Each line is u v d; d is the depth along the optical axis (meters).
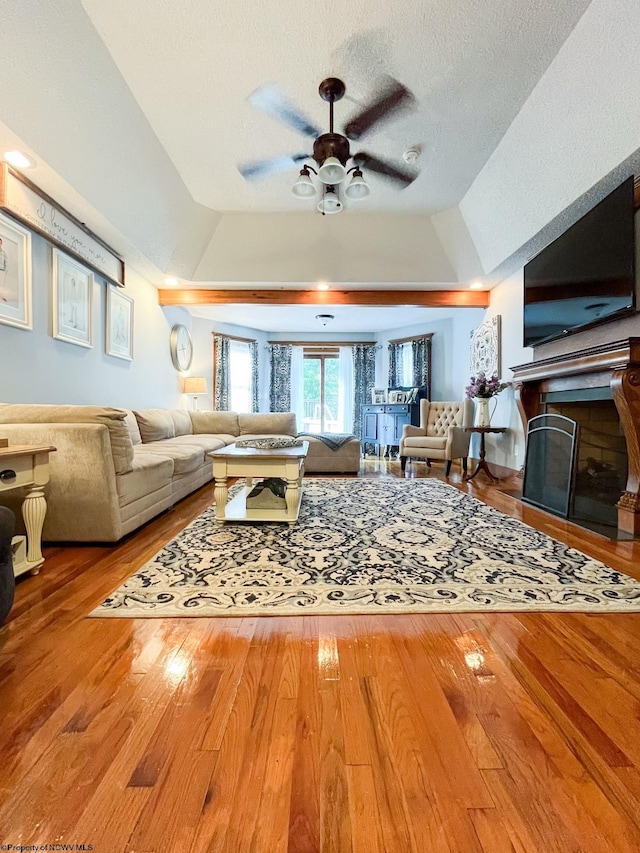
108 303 3.81
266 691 1.09
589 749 0.90
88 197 2.89
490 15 2.00
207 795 0.79
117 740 0.92
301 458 2.59
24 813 0.75
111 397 3.95
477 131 2.84
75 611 1.52
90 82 2.22
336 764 0.86
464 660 1.24
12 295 2.54
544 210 3.12
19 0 1.73
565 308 3.05
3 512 1.28
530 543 2.29
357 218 4.12
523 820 0.74
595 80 2.16
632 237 2.41
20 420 2.16
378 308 6.17
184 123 2.77
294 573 1.86
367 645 1.32
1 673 1.16
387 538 2.37
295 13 1.99
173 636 1.36
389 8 1.97
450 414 5.68
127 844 0.70
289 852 0.69
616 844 0.70
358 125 2.53
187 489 3.51
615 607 1.56
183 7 1.95
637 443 2.38
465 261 4.45
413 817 0.75
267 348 7.86
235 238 4.37
